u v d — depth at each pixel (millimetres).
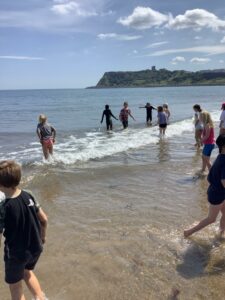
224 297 4016
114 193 7934
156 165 10695
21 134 19703
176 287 4215
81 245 5348
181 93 91750
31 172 9992
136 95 84688
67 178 9234
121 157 12039
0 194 5660
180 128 19766
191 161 11219
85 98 75062
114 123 24016
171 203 7176
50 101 65625
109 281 4379
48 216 6535
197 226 5406
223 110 11227
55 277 4492
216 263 4758
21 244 3361
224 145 4930
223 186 5000
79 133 18953
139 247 5230
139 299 4008
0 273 4637
